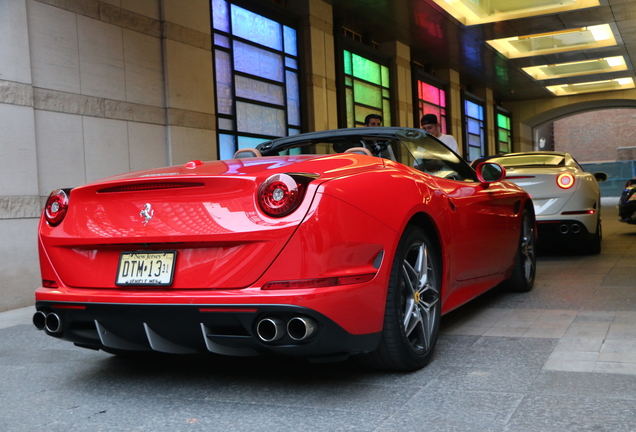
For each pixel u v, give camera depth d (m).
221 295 2.29
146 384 2.80
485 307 4.24
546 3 13.18
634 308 3.93
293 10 11.40
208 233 2.34
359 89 13.71
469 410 2.24
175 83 7.75
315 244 2.26
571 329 3.44
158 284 2.42
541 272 5.84
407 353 2.67
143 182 2.48
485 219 3.78
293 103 11.12
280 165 2.54
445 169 3.62
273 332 2.26
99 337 2.63
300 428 2.15
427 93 17.39
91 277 2.59
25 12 5.80
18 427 2.31
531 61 18.12
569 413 2.16
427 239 2.93
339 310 2.28
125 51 7.06
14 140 5.66
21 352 3.62
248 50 9.97
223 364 3.07
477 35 14.89
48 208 2.77
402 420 2.18
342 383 2.65
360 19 13.07
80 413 2.45
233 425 2.22
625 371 2.62
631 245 7.94
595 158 43.38
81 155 6.44
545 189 6.64
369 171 2.64
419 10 12.58
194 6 8.13
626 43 16.59
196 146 8.06
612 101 25.59
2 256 5.54
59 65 6.23
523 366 2.78
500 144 25.03
